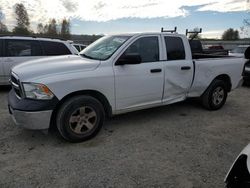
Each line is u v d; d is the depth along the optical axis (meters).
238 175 1.97
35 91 3.46
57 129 3.78
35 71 3.64
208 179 2.99
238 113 5.63
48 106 3.48
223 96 5.85
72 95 3.77
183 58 4.97
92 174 3.02
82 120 3.82
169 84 4.76
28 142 3.84
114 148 3.71
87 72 3.79
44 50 7.48
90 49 4.74
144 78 4.36
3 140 3.89
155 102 4.68
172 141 4.01
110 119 4.95
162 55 4.64
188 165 3.29
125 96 4.23
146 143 3.91
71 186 2.79
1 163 3.22
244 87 8.98
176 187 2.83
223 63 5.64
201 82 5.28
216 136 4.27
